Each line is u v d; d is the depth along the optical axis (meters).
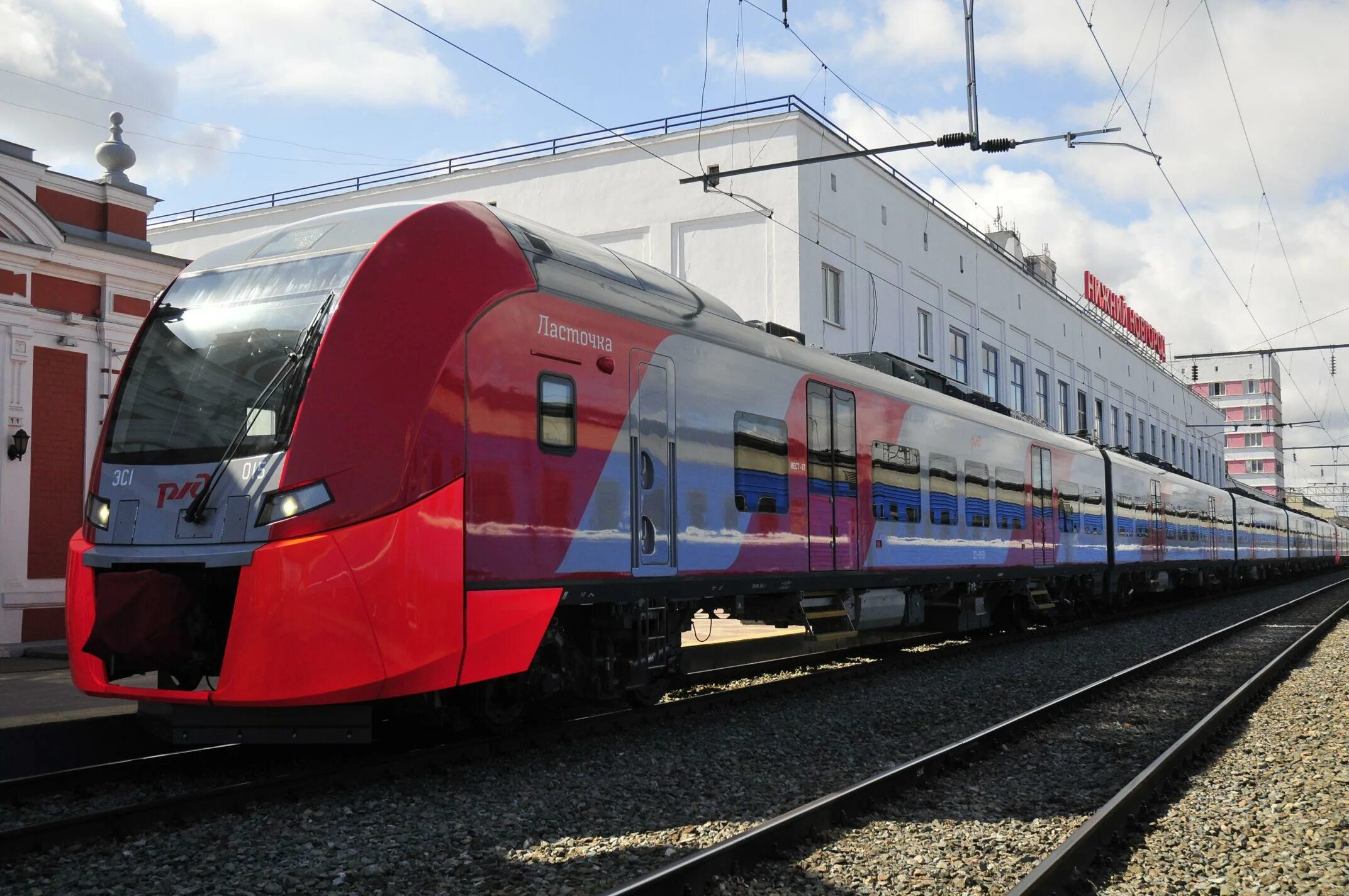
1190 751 7.79
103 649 6.34
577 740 8.30
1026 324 36.16
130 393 7.30
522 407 7.43
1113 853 5.46
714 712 9.76
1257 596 33.22
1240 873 5.21
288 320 6.92
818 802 5.82
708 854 4.87
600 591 8.08
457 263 7.21
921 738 8.79
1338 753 8.15
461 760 7.38
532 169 25.17
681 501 9.08
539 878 5.06
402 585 6.49
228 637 6.30
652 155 23.92
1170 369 59.25
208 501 6.55
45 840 5.27
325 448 6.44
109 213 14.29
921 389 14.48
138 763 6.94
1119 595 24.20
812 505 11.23
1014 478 17.39
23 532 12.76
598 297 8.33
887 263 26.53
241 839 5.54
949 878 5.11
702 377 9.48
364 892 4.88
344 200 27.23
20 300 12.80
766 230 22.77
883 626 13.25
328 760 7.58
